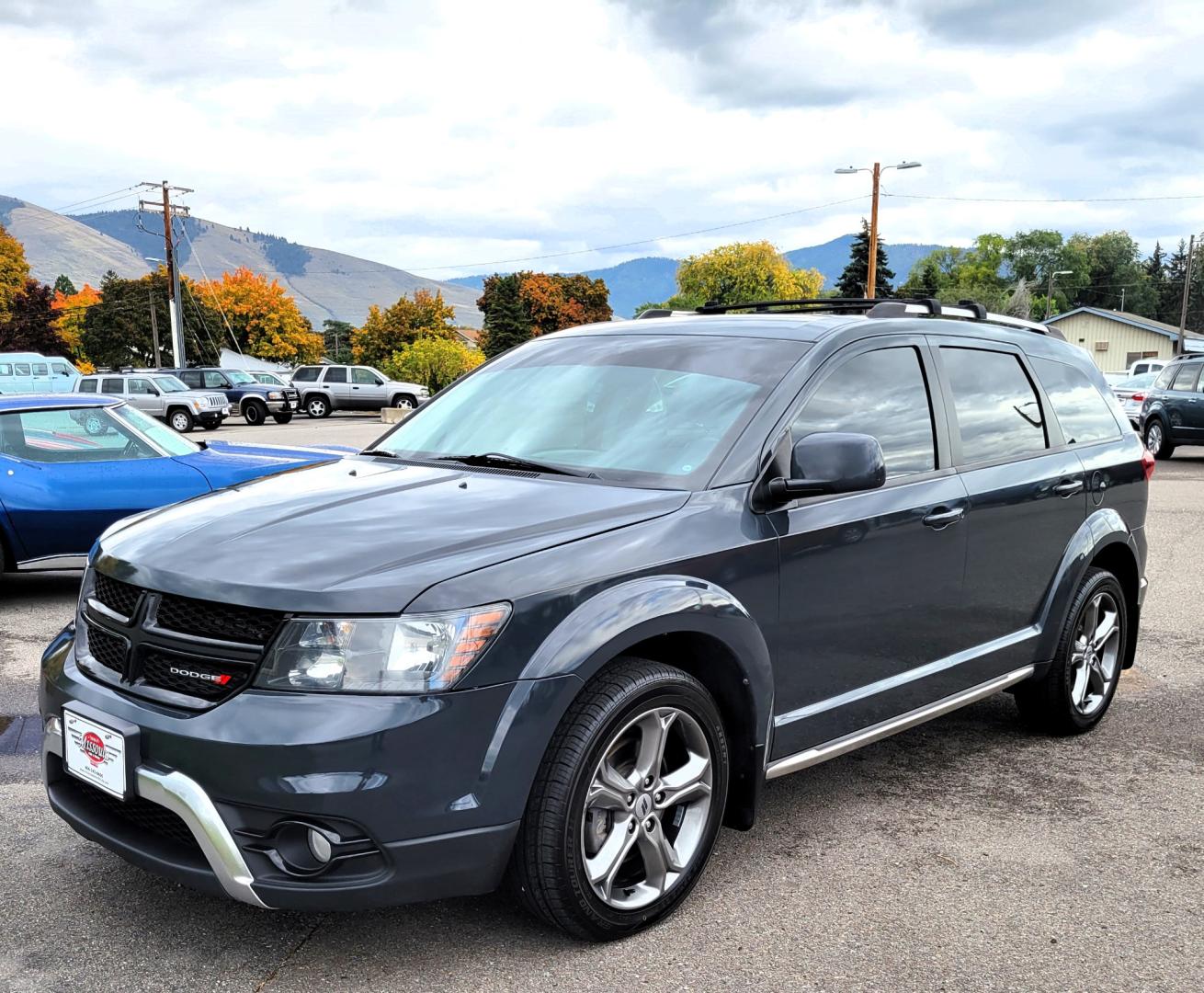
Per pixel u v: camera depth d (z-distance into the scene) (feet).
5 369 114.42
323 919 9.80
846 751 11.46
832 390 11.51
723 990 8.76
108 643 9.39
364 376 127.85
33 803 12.55
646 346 12.66
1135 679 18.47
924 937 9.68
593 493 10.24
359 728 7.98
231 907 10.03
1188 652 20.22
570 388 12.31
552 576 8.83
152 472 23.38
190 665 8.59
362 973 8.95
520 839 8.75
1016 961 9.30
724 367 11.67
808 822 12.26
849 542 11.07
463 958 9.18
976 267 363.97
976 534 12.73
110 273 290.35
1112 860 11.36
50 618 22.56
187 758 8.26
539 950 9.32
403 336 278.87
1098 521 14.94
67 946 9.34
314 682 8.14
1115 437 15.85
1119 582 15.98
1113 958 9.38
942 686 12.62
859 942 9.58
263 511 10.00
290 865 8.18
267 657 8.25
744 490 10.36
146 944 9.37
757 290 294.66
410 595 8.31
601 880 9.12
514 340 270.05
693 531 9.82
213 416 102.12
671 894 9.80
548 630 8.69
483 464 11.44
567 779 8.70
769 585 10.30
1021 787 13.43
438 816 8.23
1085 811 12.67
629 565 9.25
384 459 12.23
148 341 284.20
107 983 8.78
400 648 8.20
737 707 10.33
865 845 11.66
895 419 12.14
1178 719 16.28
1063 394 15.16
